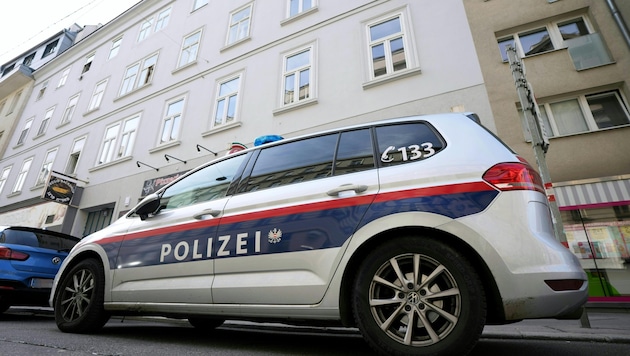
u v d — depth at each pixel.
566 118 6.93
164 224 3.07
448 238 2.00
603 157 6.09
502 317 1.80
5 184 17.02
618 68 6.68
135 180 11.47
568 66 7.02
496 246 1.84
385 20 9.03
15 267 4.58
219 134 10.32
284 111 9.39
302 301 2.20
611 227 5.83
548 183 3.68
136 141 12.30
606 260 5.75
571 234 6.01
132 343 2.76
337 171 2.50
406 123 2.54
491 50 7.52
